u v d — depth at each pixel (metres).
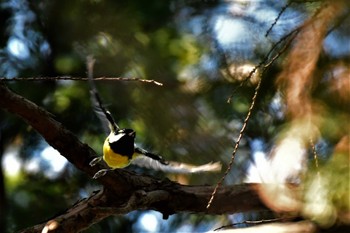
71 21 12.12
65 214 8.30
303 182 6.36
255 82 9.80
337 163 5.93
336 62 6.75
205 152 10.96
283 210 7.80
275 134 7.30
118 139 7.45
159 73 11.93
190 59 12.45
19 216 12.46
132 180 8.39
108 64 11.98
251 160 10.43
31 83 12.54
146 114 11.49
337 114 6.39
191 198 8.64
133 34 12.14
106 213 8.21
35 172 13.02
